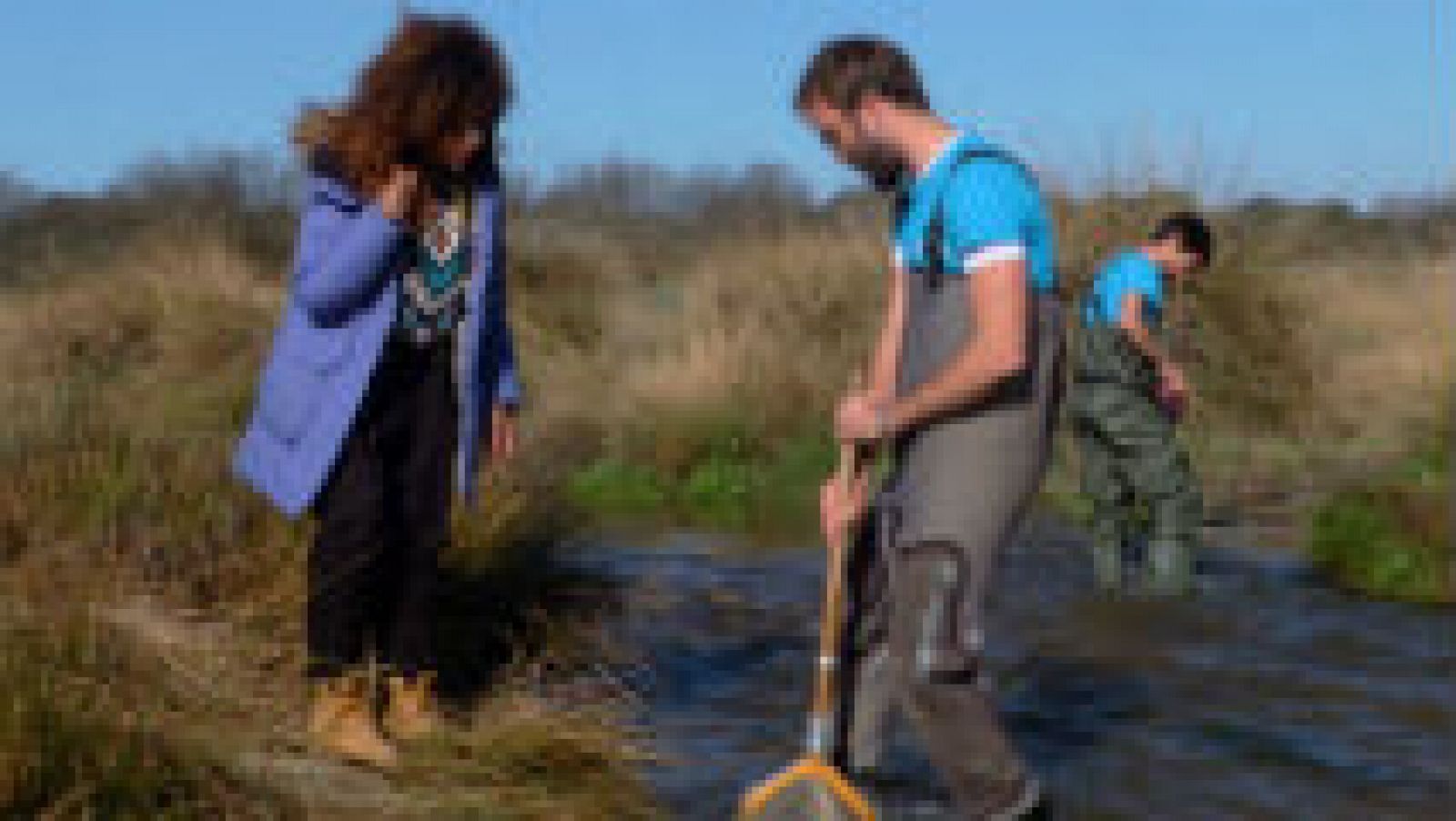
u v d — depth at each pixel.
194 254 15.27
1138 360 7.76
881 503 4.28
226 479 5.93
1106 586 7.73
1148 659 6.41
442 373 4.93
